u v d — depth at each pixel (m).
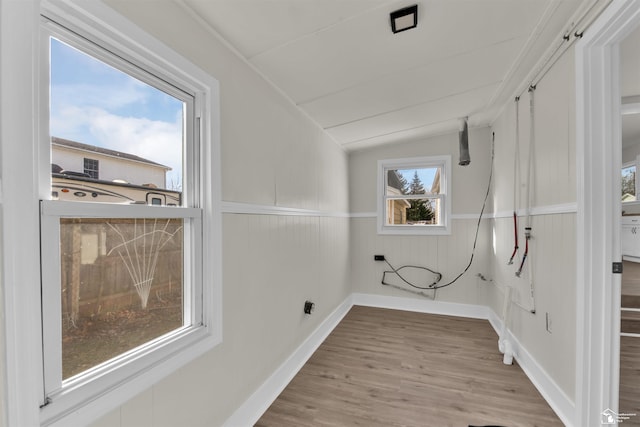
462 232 3.52
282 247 2.06
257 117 1.77
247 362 1.63
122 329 1.00
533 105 2.11
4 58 0.67
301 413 1.72
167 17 1.13
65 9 0.81
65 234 0.83
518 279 2.39
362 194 3.94
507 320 2.54
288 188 2.17
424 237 3.67
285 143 2.14
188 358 1.21
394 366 2.25
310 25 1.44
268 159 1.89
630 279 3.38
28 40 0.72
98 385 0.89
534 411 1.73
